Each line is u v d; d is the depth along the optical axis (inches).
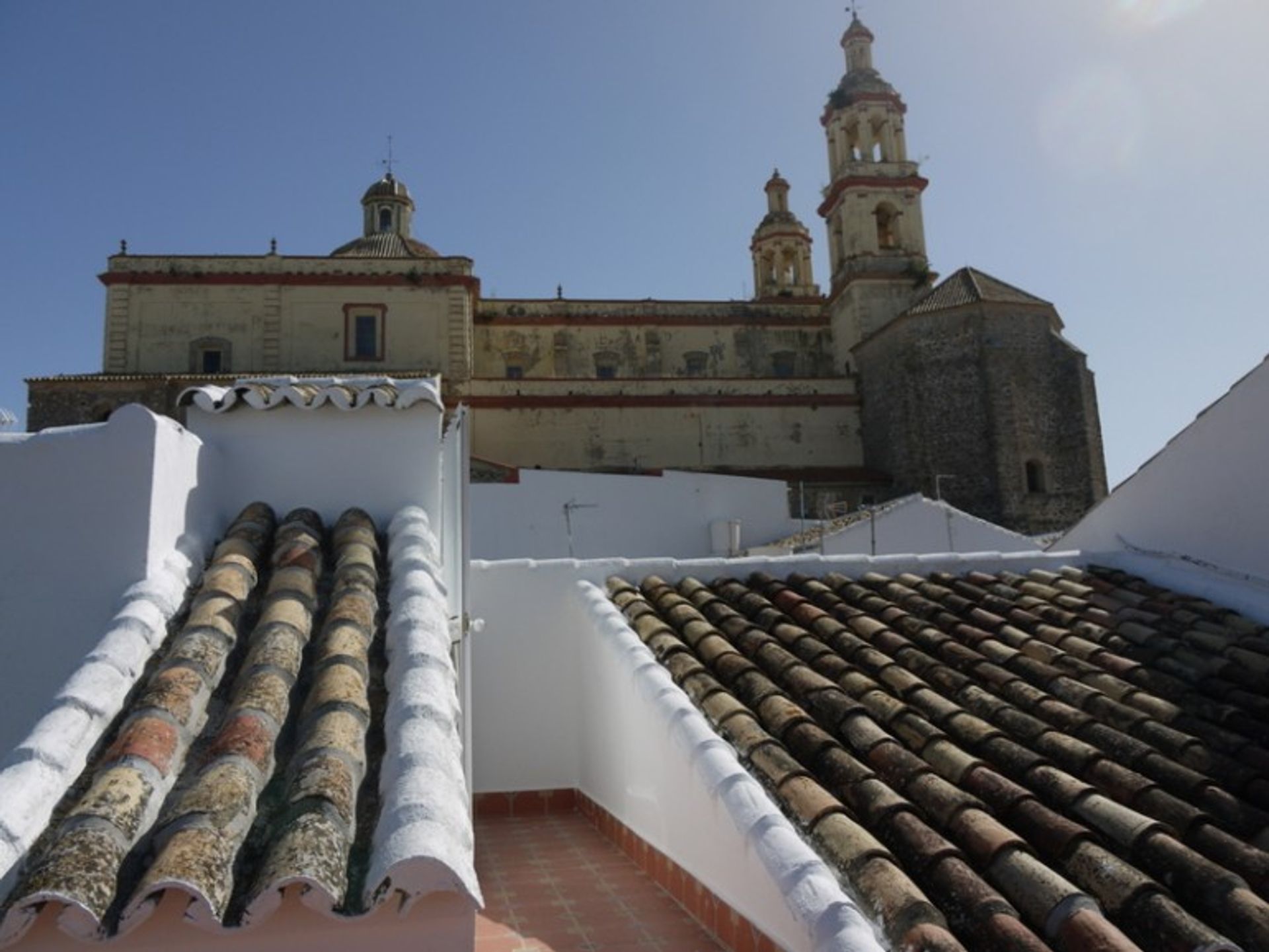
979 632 266.2
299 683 156.6
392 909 111.5
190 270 1467.8
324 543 211.2
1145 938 152.4
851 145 1800.0
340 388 230.7
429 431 231.8
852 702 213.2
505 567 295.0
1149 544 320.5
